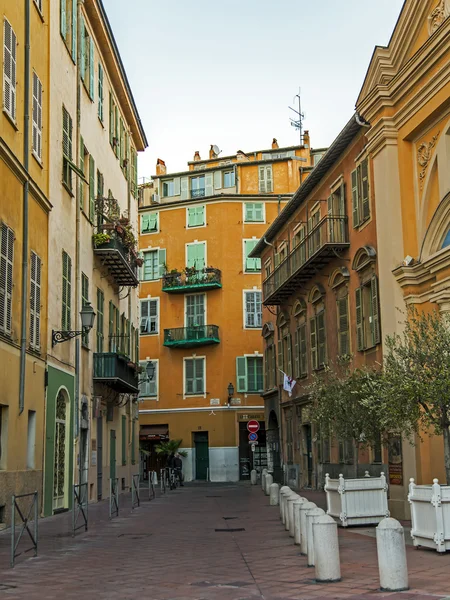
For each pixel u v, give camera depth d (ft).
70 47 82.02
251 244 170.50
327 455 92.84
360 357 80.12
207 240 171.94
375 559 37.88
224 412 164.14
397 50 65.51
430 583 30.42
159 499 96.37
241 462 163.84
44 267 68.90
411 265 63.16
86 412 84.74
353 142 82.33
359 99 70.85
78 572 36.63
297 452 108.99
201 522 62.39
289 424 114.93
